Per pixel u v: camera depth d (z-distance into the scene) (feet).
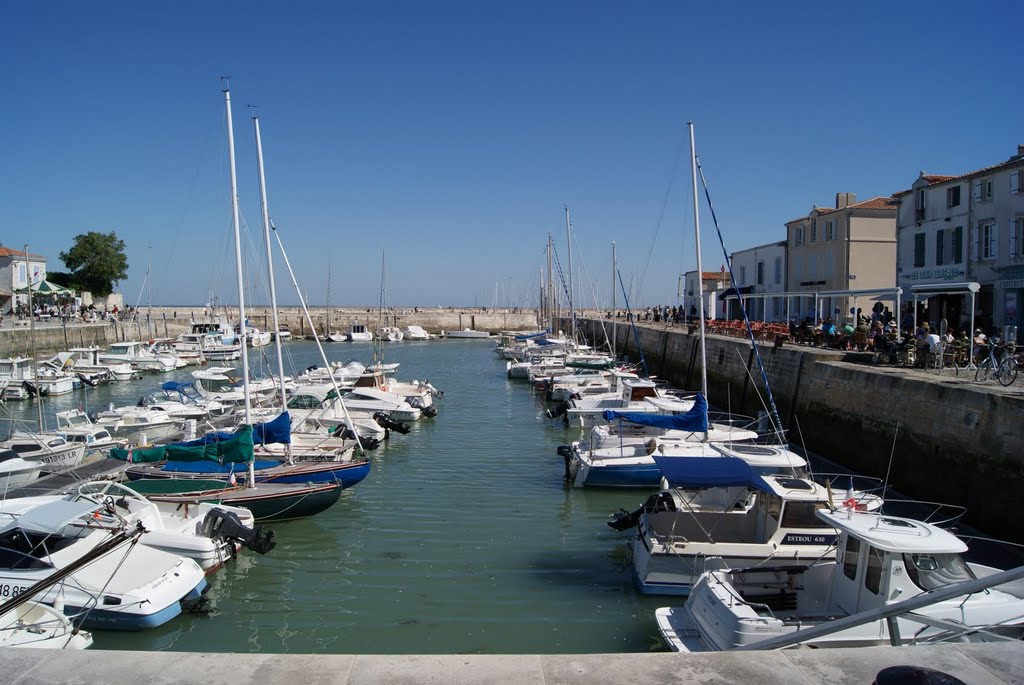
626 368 156.66
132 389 162.91
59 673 13.46
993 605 35.01
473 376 191.11
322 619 44.55
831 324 108.17
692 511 51.42
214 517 53.57
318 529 61.93
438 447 97.40
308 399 107.76
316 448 80.38
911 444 68.44
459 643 41.42
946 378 70.44
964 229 108.06
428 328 375.25
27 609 36.86
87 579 43.14
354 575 51.52
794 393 95.25
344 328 352.69
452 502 70.23
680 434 81.35
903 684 12.22
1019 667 13.71
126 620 41.96
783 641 16.51
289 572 52.11
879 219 145.69
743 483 47.83
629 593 48.24
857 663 13.94
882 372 76.23
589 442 81.30
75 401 143.74
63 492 52.70
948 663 13.84
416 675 13.53
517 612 45.42
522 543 58.39
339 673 13.60
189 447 63.62
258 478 66.74
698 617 37.81
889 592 35.19
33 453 79.00
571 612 45.39
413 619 44.50
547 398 141.79
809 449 89.71
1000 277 98.78
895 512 62.64
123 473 66.49
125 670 13.60
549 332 228.84
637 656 14.26
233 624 43.88
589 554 55.83
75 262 252.21
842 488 70.03
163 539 50.57
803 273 165.17
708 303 225.35
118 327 223.92
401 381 176.45
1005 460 55.98
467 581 50.44
